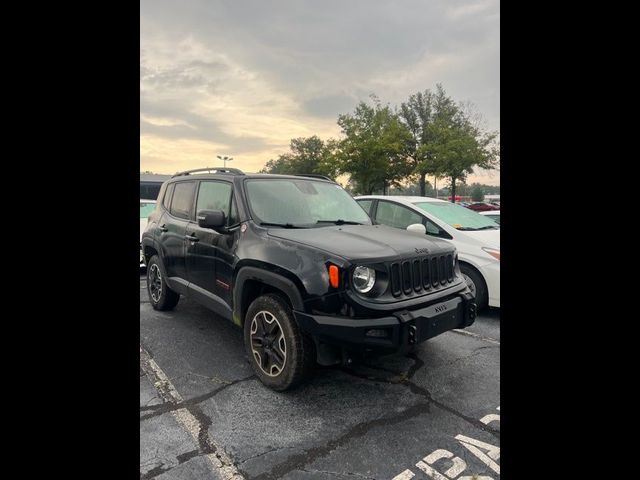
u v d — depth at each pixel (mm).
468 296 3314
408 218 5895
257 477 2195
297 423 2705
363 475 2221
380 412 2852
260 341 3217
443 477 2207
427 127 28734
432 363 3670
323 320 2738
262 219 3596
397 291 2930
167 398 3025
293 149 62625
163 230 4867
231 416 2783
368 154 24797
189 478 2178
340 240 3160
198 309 5336
